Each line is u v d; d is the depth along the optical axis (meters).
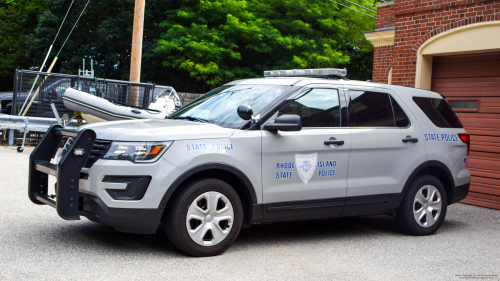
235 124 4.74
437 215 5.95
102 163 4.16
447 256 4.93
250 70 27.33
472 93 8.42
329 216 5.21
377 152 5.45
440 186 5.98
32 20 31.41
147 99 14.30
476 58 8.35
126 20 26.62
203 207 4.43
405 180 5.66
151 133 4.28
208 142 4.42
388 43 15.80
